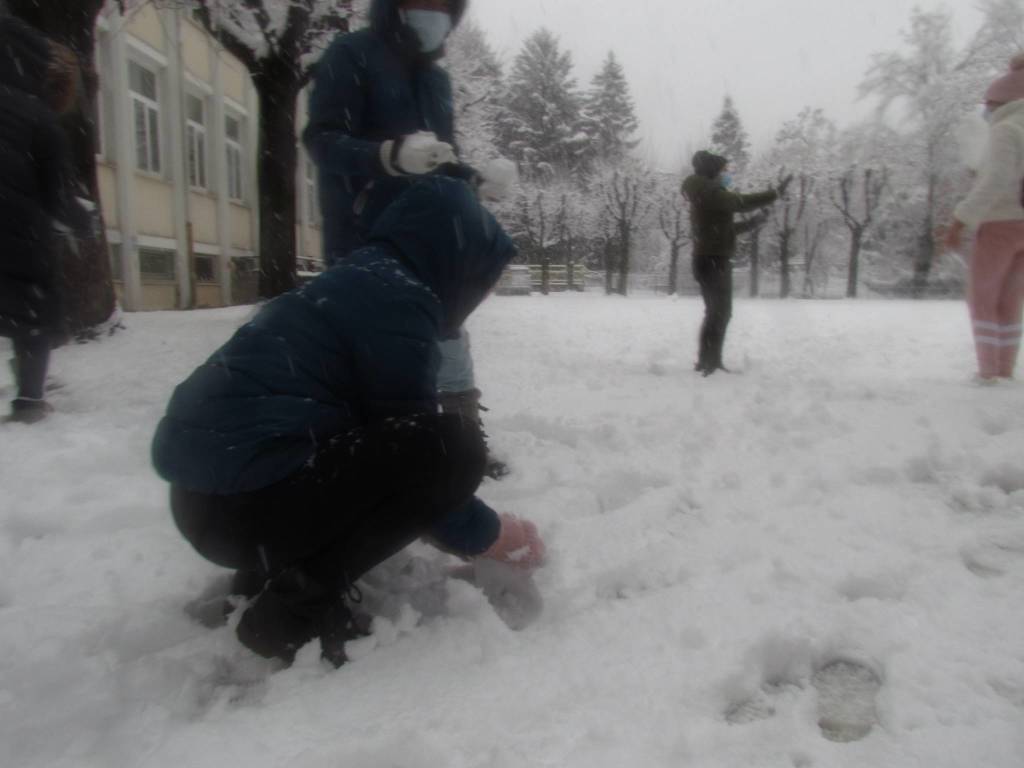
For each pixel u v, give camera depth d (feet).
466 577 8.29
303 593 6.70
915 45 107.04
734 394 17.01
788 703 6.24
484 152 77.82
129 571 8.63
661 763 5.44
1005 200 16.43
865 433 12.67
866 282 121.29
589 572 8.32
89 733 6.00
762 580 7.93
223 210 66.64
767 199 20.63
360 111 9.92
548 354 26.13
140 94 55.36
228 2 36.01
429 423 6.86
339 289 6.91
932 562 8.25
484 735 5.78
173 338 26.02
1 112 13.19
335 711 6.15
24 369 14.48
